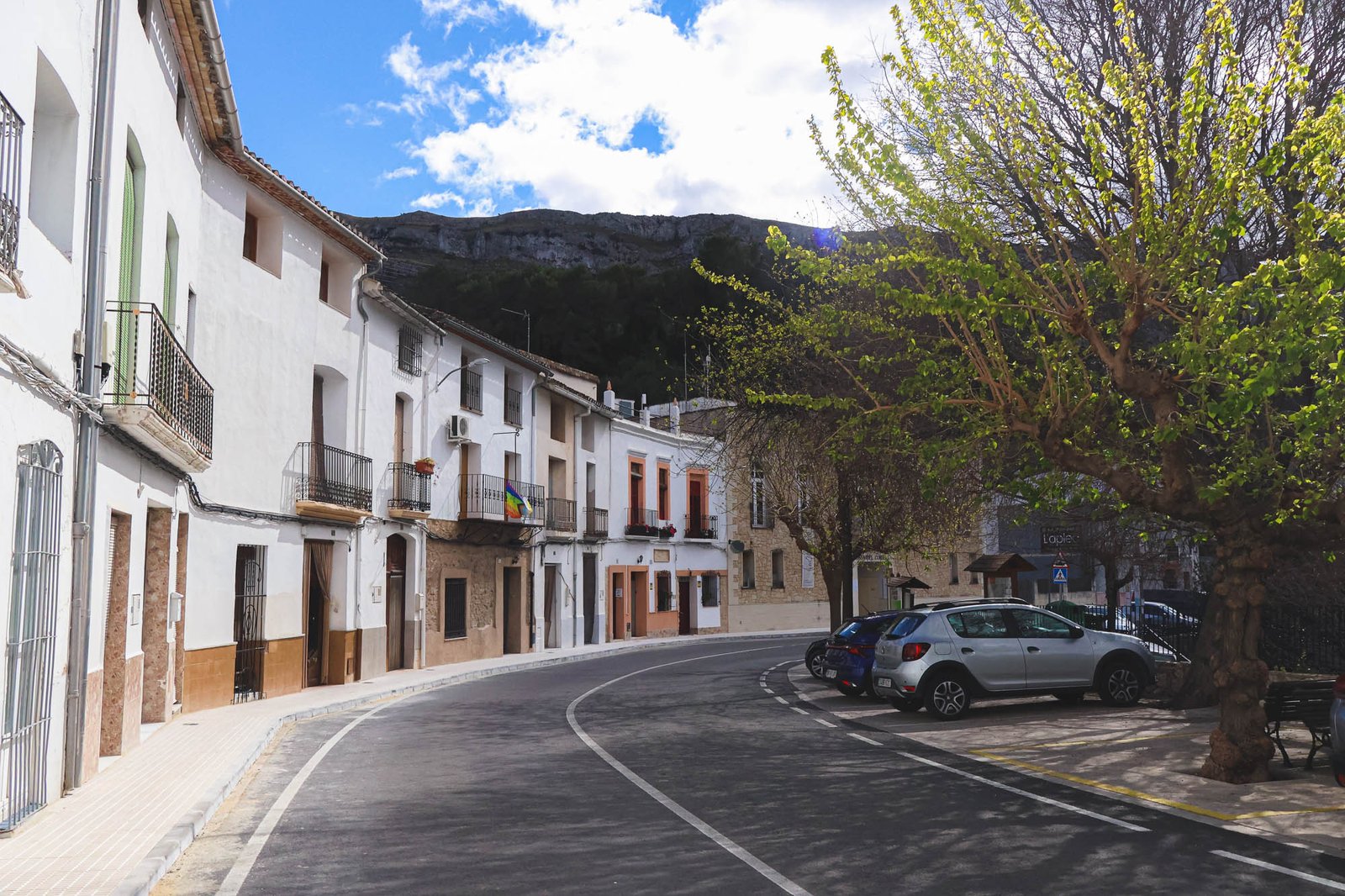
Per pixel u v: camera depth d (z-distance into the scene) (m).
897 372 15.92
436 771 11.18
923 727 14.57
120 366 10.84
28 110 8.02
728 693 20.02
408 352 26.05
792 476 23.92
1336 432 9.49
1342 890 6.34
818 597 51.72
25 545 8.15
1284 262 8.09
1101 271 9.84
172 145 13.73
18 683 8.02
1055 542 22.52
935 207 9.83
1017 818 8.50
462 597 29.34
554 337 86.12
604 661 29.92
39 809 8.44
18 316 7.85
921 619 15.66
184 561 15.98
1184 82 13.20
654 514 42.88
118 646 11.82
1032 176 9.92
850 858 7.18
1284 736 12.81
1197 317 9.20
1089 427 10.96
